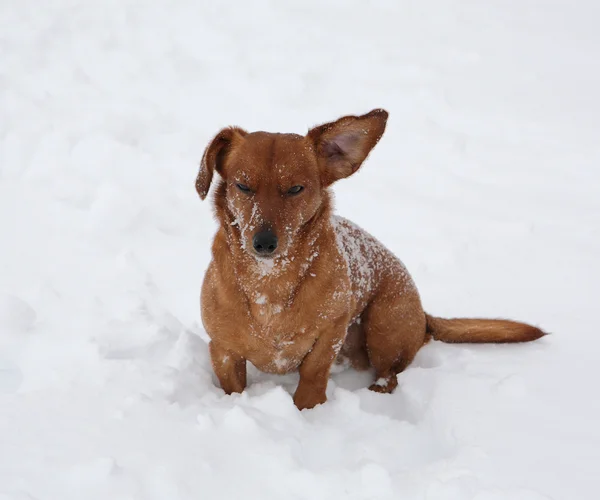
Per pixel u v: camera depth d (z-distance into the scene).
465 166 2.95
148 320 2.16
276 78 3.54
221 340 2.02
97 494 1.79
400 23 4.26
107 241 2.46
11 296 2.17
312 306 1.98
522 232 2.60
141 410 1.92
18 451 1.85
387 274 2.16
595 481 1.84
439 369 2.10
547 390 2.03
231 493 1.81
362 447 1.91
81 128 2.89
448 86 3.57
